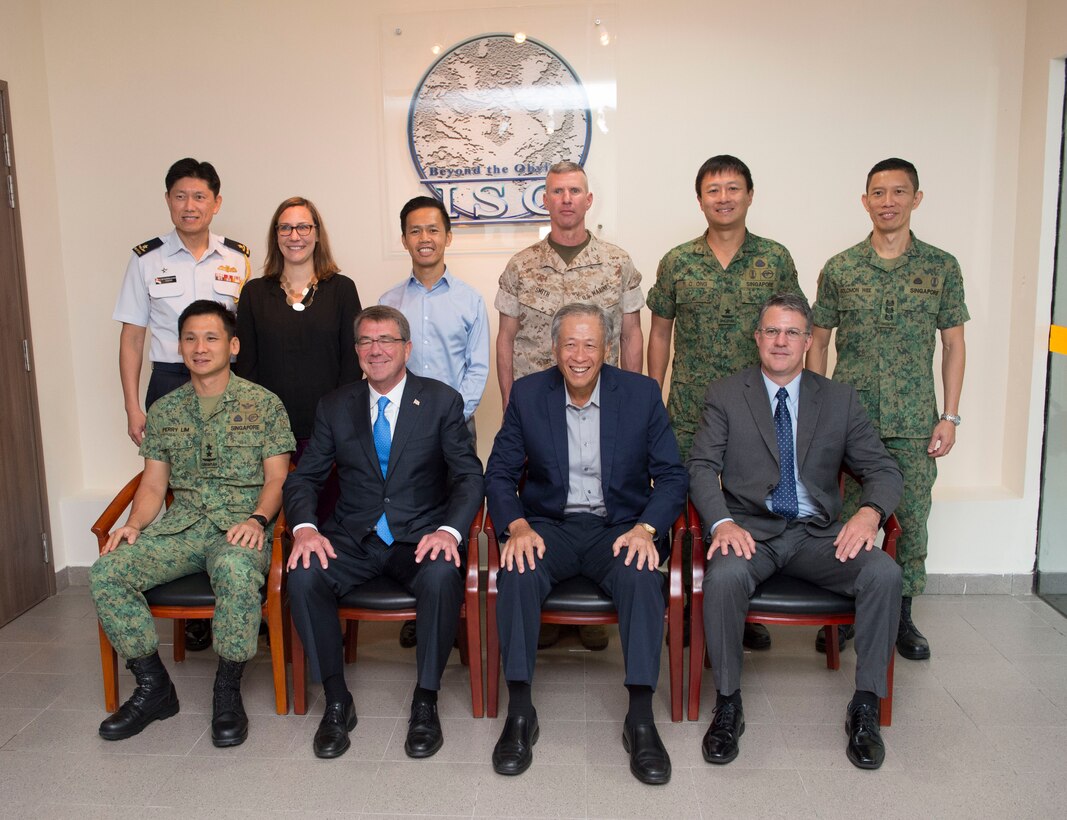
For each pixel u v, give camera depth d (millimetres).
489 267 3639
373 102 3553
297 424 2998
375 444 2666
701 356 2998
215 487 2754
